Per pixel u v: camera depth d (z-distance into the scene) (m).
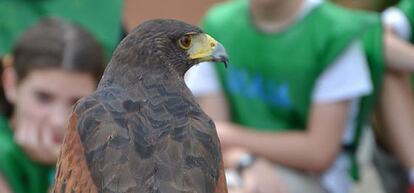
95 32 8.09
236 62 7.89
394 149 8.58
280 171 7.76
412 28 8.72
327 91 7.78
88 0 8.10
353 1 9.02
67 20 7.45
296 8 7.82
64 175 4.65
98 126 4.61
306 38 7.79
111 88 4.82
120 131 4.59
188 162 4.54
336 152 7.82
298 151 7.76
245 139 7.77
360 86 7.79
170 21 5.05
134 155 4.52
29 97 6.93
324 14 7.82
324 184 7.86
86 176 4.55
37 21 7.50
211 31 8.00
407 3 8.76
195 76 7.99
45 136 6.91
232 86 7.93
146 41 4.94
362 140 8.38
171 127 4.63
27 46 6.91
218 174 4.61
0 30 7.79
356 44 7.82
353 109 7.91
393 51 8.24
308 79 7.77
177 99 4.79
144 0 10.92
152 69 4.91
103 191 4.46
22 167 6.92
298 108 7.80
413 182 8.57
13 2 7.84
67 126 4.76
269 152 7.77
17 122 6.97
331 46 7.75
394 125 8.47
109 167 4.50
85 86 6.94
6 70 7.12
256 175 7.65
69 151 4.66
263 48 7.83
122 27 8.46
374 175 9.17
